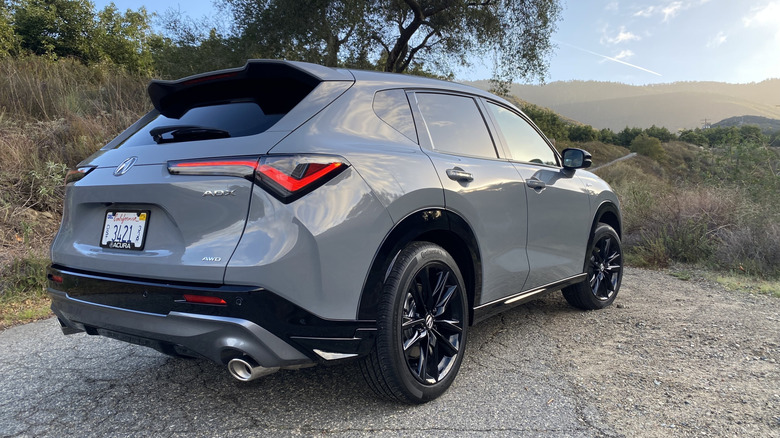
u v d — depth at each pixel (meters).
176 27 14.95
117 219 2.12
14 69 9.50
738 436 2.02
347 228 1.93
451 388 2.51
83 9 22.06
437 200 2.31
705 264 6.01
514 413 2.23
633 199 7.66
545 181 3.24
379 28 16.52
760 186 6.89
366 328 2.02
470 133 2.85
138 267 1.96
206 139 2.04
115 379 2.71
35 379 2.72
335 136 2.07
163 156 2.04
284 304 1.80
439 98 2.78
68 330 2.40
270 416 2.23
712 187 7.14
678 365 2.82
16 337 3.50
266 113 2.11
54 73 10.16
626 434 2.04
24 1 21.62
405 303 2.15
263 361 1.82
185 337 1.85
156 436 2.08
